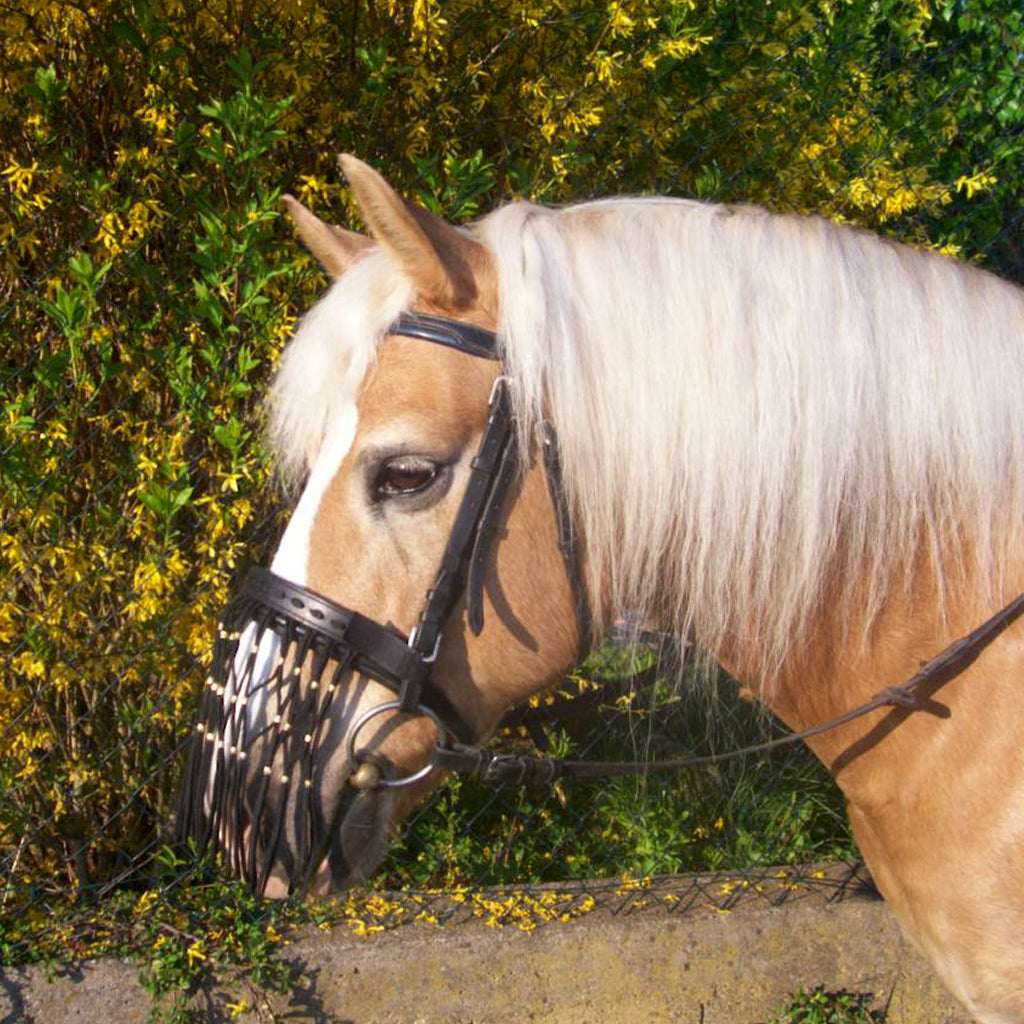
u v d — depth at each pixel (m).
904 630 1.59
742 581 1.58
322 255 1.77
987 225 3.67
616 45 2.84
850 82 3.21
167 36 2.43
